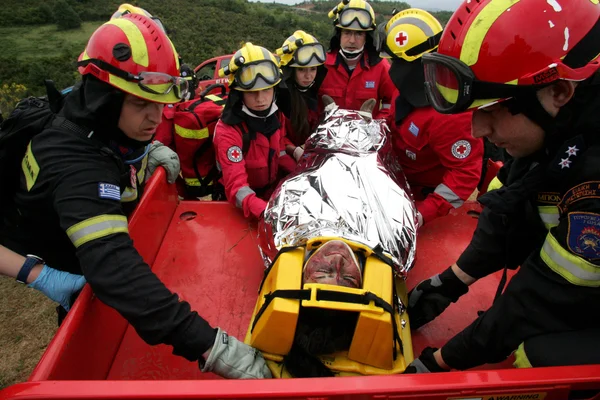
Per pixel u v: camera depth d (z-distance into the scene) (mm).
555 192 1256
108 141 1526
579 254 1095
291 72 3473
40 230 1650
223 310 2039
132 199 1964
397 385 1150
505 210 1335
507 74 1100
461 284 1821
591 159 1099
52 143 1430
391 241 1803
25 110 1556
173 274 2236
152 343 1379
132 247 1380
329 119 2525
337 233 1737
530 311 1258
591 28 1091
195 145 3439
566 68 1022
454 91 1218
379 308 1475
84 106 1472
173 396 1103
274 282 1601
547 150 1206
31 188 1444
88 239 1312
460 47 1156
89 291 1526
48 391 1090
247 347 1501
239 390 1121
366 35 3777
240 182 2607
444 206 2387
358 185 1962
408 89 2424
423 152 2609
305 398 1136
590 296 1141
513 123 1175
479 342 1394
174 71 1517
